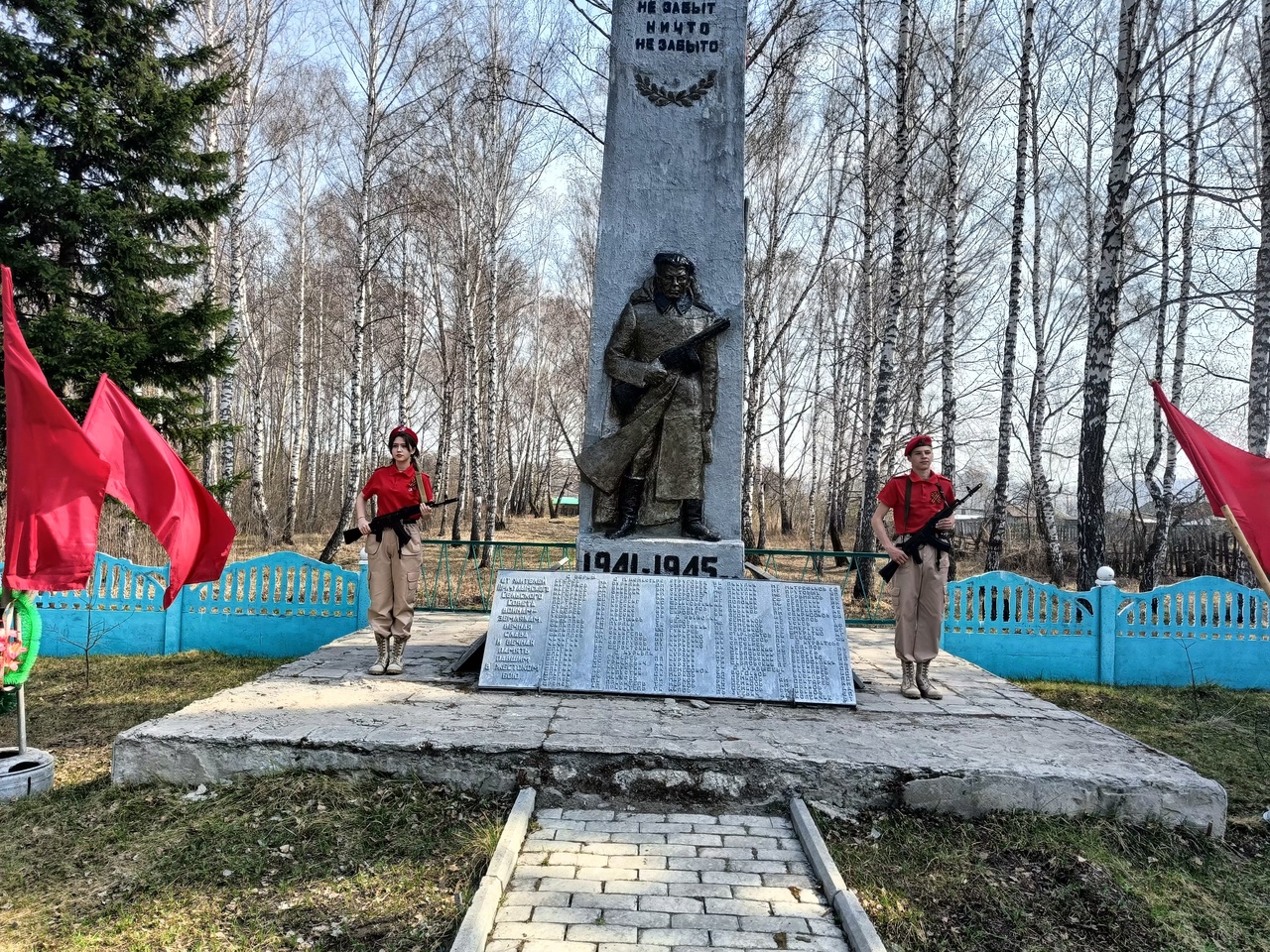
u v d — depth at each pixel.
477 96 16.59
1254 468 4.65
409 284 23.50
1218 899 3.37
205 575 4.76
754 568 7.68
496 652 5.24
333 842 3.53
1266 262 9.81
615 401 6.23
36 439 4.13
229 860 3.36
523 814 3.68
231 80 10.86
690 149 6.39
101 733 5.21
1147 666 7.39
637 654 5.20
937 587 5.16
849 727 4.54
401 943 2.83
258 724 4.30
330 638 7.57
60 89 9.27
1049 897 3.29
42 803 3.96
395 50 14.84
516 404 36.94
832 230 19.78
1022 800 3.87
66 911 3.04
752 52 13.76
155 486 4.49
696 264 6.30
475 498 17.77
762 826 3.77
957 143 13.82
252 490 21.88
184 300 20.36
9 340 4.11
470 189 19.02
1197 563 17.31
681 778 3.96
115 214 9.23
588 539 5.98
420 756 4.04
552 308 33.81
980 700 5.21
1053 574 16.84
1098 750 4.27
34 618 4.38
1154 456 15.78
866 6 15.21
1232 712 6.48
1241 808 4.44
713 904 3.03
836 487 21.31
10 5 9.31
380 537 5.47
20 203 8.79
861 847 3.59
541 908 2.97
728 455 6.18
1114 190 9.69
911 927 3.02
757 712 4.81
